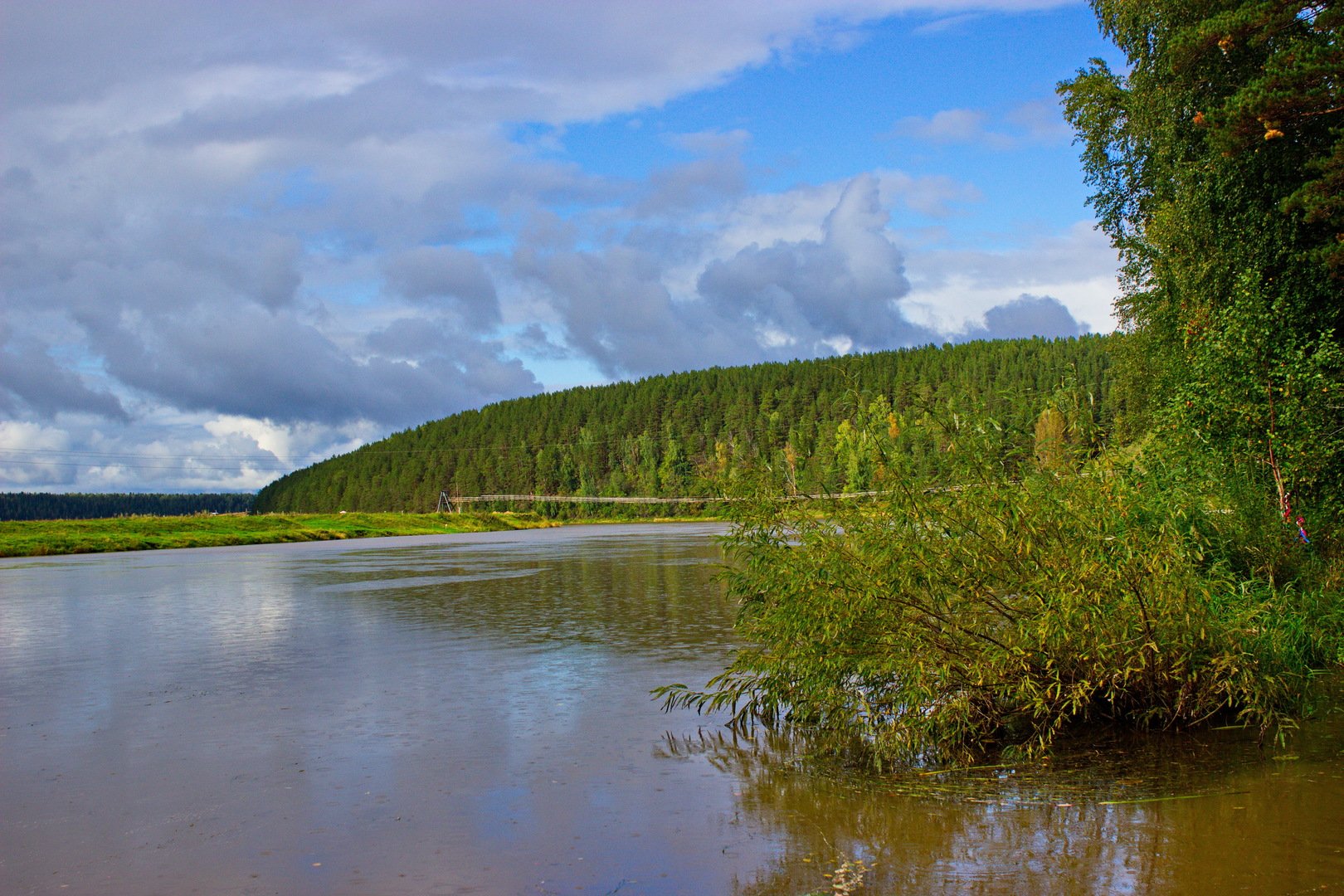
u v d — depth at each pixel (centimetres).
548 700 970
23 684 1136
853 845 530
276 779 696
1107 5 2369
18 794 669
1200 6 1995
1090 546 753
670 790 649
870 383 14488
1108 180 2680
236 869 516
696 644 1336
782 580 825
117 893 486
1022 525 752
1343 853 490
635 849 534
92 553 5038
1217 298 1934
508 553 4303
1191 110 2067
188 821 602
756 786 654
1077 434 845
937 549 775
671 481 13650
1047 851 509
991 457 798
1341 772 634
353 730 852
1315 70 1508
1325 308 1780
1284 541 1174
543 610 1819
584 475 15512
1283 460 1318
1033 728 775
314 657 1297
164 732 860
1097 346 12325
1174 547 746
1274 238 1812
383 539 6769
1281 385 1340
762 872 495
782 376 16700
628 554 3941
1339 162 1520
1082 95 2627
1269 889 446
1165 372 1975
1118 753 702
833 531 827
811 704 827
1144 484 979
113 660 1316
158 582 2795
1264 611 903
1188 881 459
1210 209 2002
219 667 1228
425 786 668
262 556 4453
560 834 563
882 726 756
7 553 4875
